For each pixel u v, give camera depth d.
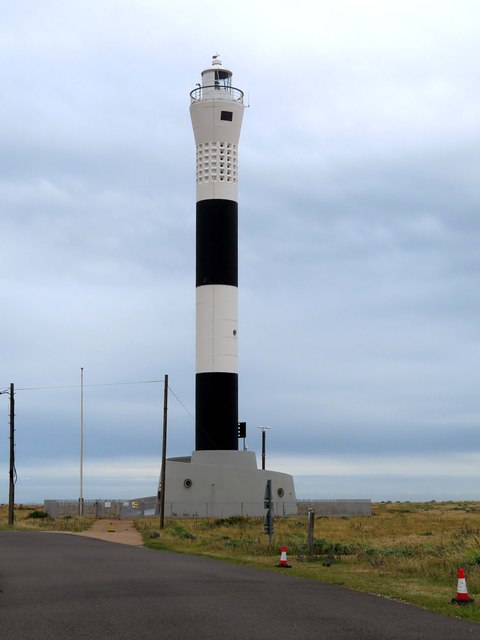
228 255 83.19
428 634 15.22
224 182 83.69
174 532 51.94
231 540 45.66
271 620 16.34
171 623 15.84
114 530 58.81
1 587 21.91
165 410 63.00
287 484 86.38
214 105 83.25
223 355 82.31
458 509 108.25
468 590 22.72
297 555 35.59
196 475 82.00
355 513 90.81
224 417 82.19
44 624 15.88
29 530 57.91
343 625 15.94
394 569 28.50
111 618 16.44
